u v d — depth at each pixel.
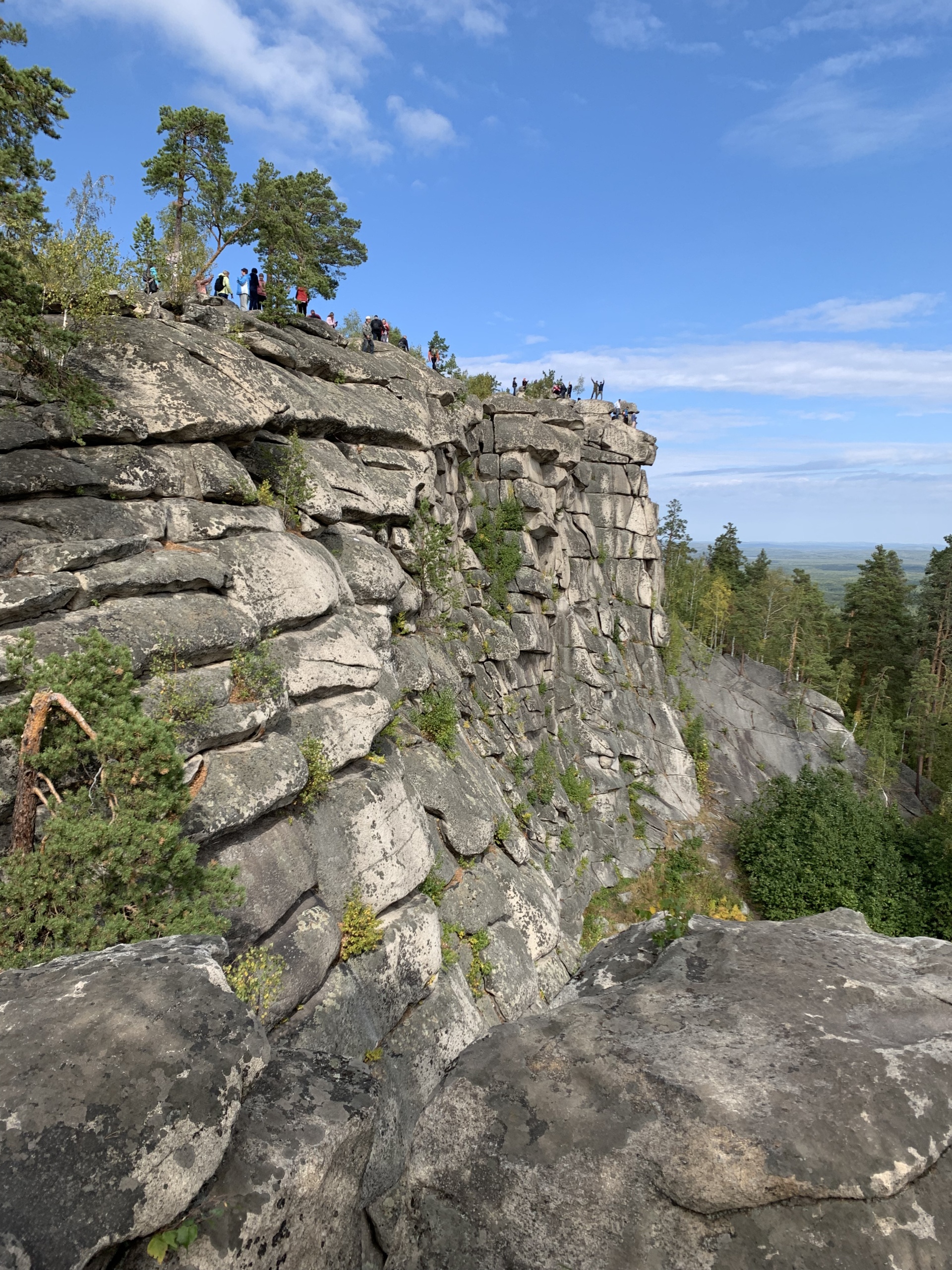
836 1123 4.90
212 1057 5.66
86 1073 5.28
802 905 40.62
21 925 8.58
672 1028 6.05
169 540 15.08
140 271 20.47
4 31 14.31
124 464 15.01
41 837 10.11
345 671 17.45
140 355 16.78
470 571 35.56
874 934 8.02
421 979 16.34
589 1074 5.61
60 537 13.11
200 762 12.84
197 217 29.00
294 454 19.81
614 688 48.91
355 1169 6.45
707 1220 4.62
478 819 22.86
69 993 6.13
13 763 10.13
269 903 13.05
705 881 43.06
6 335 13.38
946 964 6.93
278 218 28.89
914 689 63.62
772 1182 4.57
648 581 55.72
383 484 25.47
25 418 14.00
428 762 22.42
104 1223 4.55
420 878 17.55
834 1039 5.71
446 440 30.59
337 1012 13.65
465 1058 6.04
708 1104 5.12
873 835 42.97
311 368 24.83
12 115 14.37
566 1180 4.91
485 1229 4.90
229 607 14.67
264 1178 5.56
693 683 60.72
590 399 54.97
